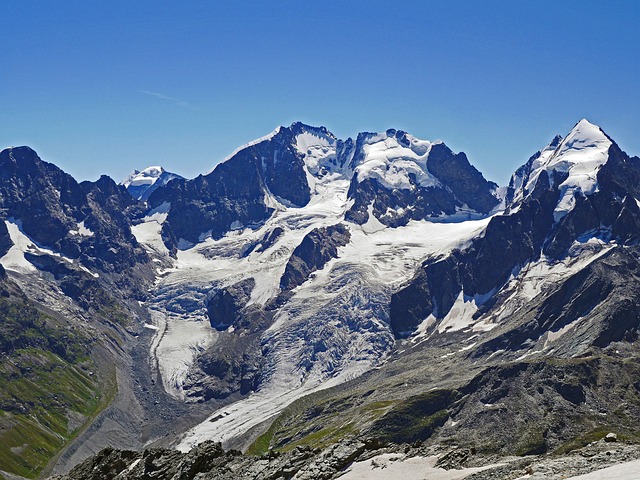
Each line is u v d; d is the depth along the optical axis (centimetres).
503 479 6688
